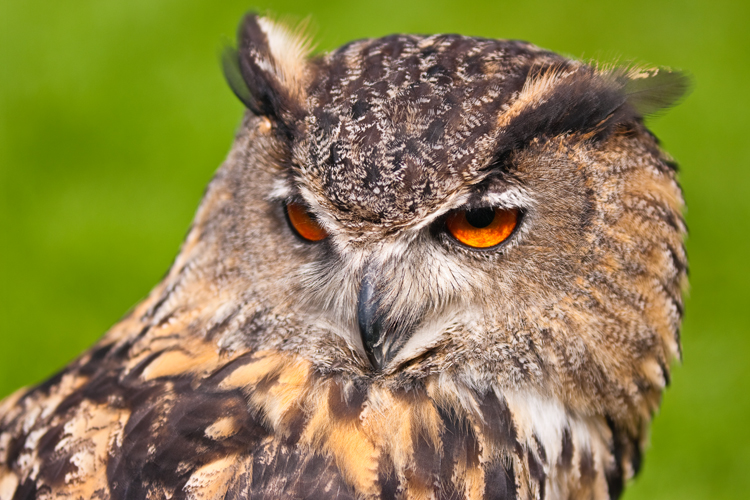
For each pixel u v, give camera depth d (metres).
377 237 2.87
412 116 2.85
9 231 3.89
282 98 2.87
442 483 2.86
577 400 2.89
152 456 2.85
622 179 2.88
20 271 3.78
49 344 3.62
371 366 2.88
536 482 2.88
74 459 2.86
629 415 2.91
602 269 2.88
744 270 3.75
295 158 2.87
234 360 2.88
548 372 2.88
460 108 2.86
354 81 2.87
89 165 4.13
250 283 2.89
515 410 2.88
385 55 2.88
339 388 2.88
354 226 2.87
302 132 2.86
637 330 2.89
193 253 2.91
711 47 4.58
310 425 2.86
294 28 2.93
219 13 4.71
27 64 4.46
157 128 4.25
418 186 2.85
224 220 2.90
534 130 2.86
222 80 4.39
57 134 4.24
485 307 2.88
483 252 2.87
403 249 2.87
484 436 2.87
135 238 3.88
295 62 2.89
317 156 2.86
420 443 2.87
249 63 2.90
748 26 4.68
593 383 2.89
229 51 2.93
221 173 2.91
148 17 4.70
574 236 2.87
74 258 3.81
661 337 2.90
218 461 2.85
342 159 2.85
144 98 4.36
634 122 2.89
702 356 3.55
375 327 2.88
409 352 2.88
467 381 2.88
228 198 2.90
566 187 2.86
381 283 2.87
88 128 4.26
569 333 2.88
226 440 2.86
